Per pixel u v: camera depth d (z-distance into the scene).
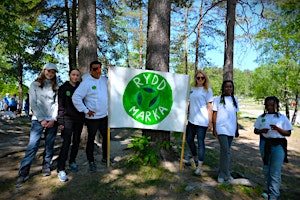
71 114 4.15
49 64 4.06
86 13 6.32
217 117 4.30
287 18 11.86
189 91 4.73
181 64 22.69
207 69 19.98
